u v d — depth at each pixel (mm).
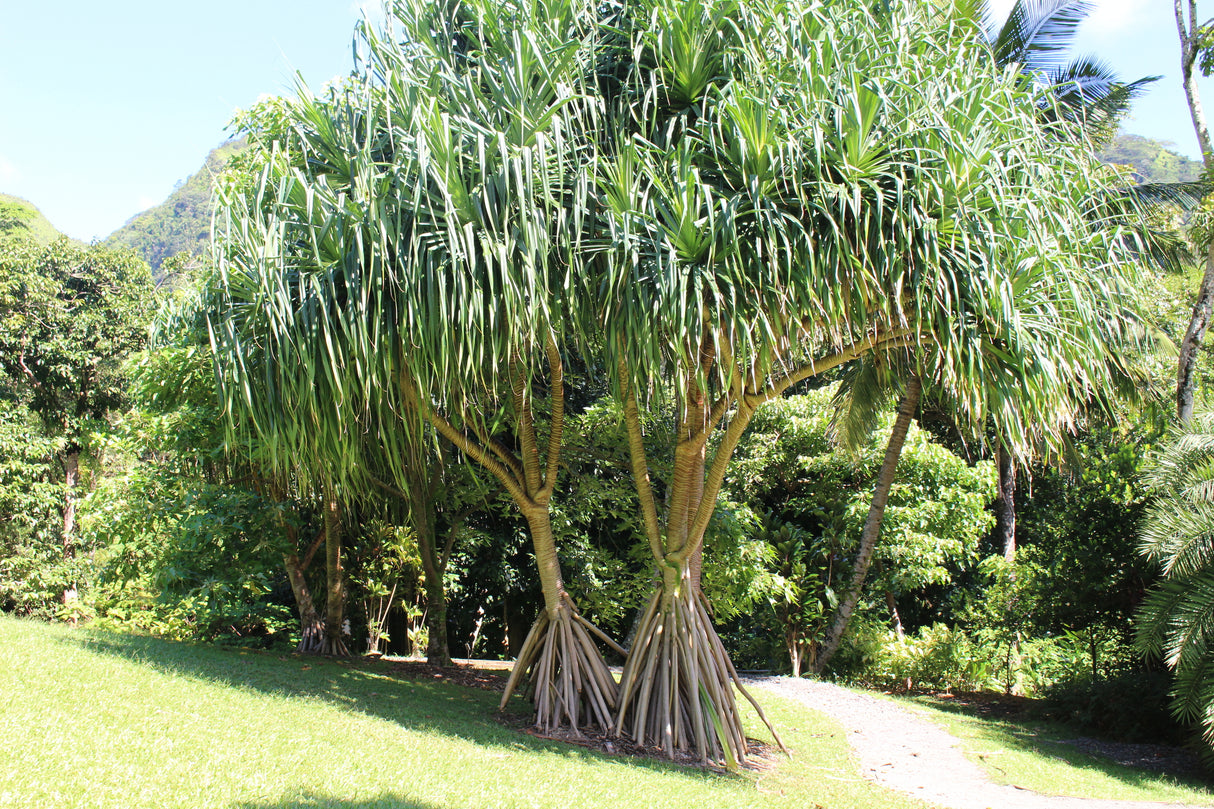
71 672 4559
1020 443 5441
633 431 6293
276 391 5199
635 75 5695
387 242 4914
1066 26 10680
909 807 5289
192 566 7430
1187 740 7805
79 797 2811
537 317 5023
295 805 3137
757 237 4840
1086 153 5883
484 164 4758
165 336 7105
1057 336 5230
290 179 5133
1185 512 7277
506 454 6613
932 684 11867
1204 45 10820
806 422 12492
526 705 7066
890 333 5621
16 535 15688
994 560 12180
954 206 5059
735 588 9906
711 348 5480
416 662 9781
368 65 5570
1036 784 6492
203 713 4340
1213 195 10438
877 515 11305
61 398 18016
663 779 4887
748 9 5270
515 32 4949
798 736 7410
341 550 11328
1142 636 7242
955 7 6375
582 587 9711
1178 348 12055
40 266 17609
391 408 5320
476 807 3604
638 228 4949
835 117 4816
